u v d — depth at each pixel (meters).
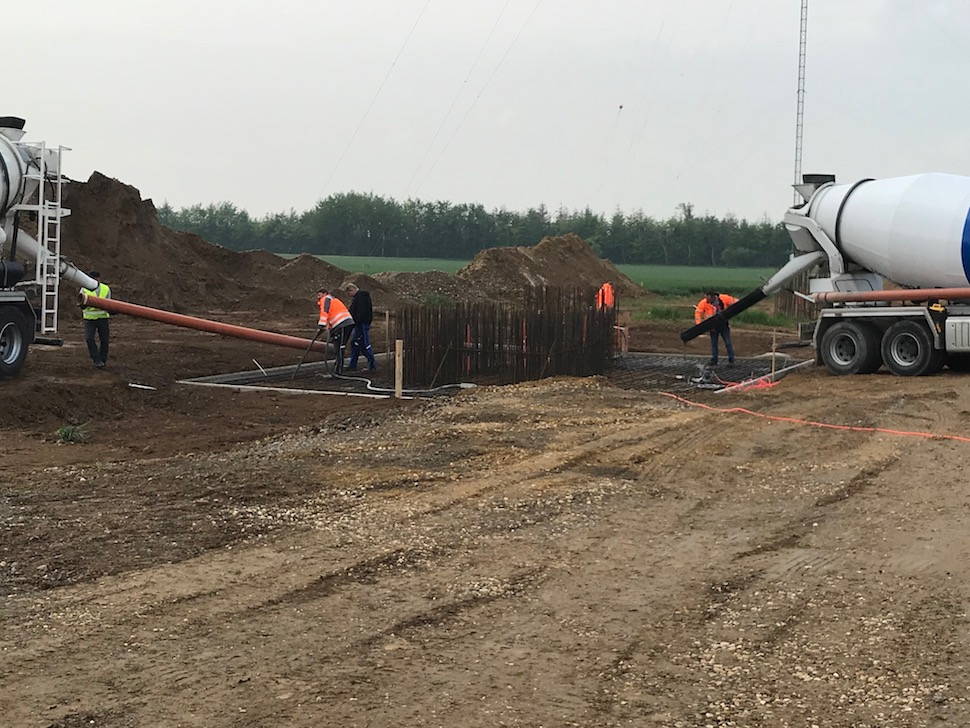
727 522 9.88
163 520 9.53
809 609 7.43
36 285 19.25
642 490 11.14
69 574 7.95
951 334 20.25
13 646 6.52
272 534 9.14
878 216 21.45
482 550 8.83
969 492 10.95
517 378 20.17
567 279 54.75
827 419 15.54
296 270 44.97
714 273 95.62
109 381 17.98
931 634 6.93
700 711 5.74
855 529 9.59
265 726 5.46
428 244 116.75
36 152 19.19
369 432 14.34
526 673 6.24
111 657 6.37
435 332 19.97
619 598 7.66
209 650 6.50
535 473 11.75
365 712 5.66
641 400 17.41
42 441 14.29
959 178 21.28
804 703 5.85
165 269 39.47
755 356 27.50
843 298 21.72
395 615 7.21
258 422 16.00
